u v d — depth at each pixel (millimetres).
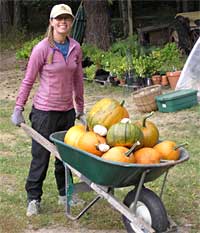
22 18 25266
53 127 4965
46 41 4797
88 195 5617
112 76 12391
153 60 12188
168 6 24109
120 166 3879
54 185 5992
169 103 9508
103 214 5180
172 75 11484
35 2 24984
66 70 4836
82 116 5219
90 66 13227
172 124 8875
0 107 10844
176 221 5023
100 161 3945
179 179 6148
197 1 22609
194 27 15391
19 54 16281
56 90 4875
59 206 5363
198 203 5453
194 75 10523
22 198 5660
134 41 15148
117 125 4184
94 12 15500
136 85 11750
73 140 4340
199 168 6531
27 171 6605
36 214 5176
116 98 11281
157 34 17922
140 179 4047
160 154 4215
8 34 23625
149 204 4156
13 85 13609
